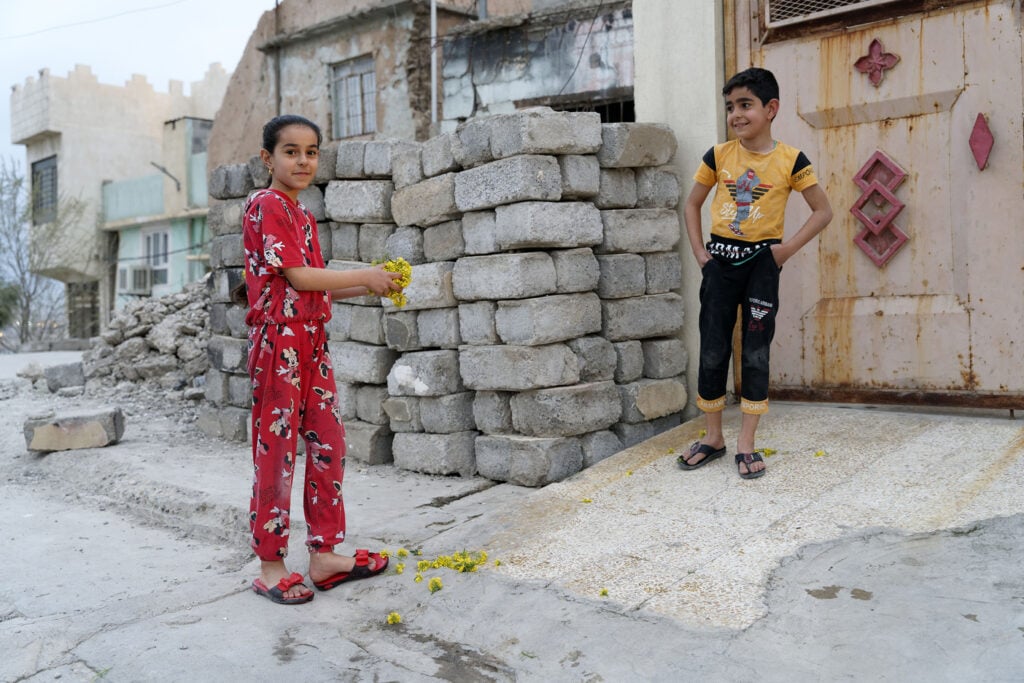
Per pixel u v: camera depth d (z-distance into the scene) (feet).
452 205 14.52
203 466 16.57
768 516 10.53
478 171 13.87
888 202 13.82
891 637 7.81
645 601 8.95
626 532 10.71
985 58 12.84
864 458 11.82
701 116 15.40
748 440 12.12
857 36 13.93
